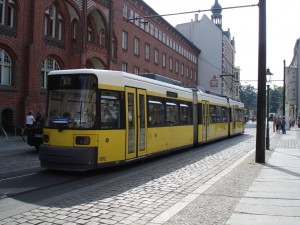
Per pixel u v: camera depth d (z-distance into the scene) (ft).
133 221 21.12
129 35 146.10
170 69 200.85
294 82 263.29
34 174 37.22
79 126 36.70
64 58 96.99
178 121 57.88
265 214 22.35
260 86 48.96
